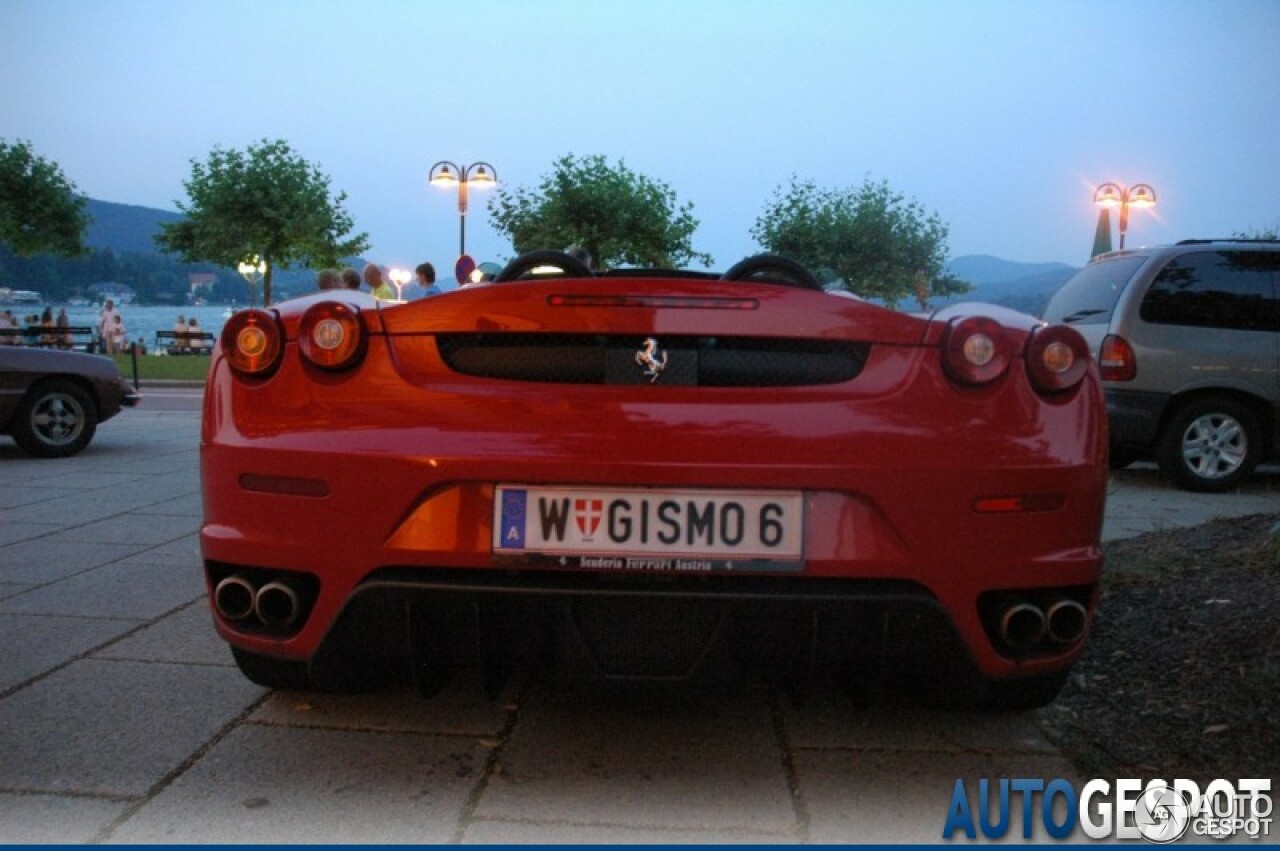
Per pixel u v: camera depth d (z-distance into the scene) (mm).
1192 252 7512
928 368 2410
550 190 31609
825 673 2613
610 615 2299
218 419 2494
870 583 2303
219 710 2875
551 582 2264
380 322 2445
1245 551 4219
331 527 2334
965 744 2689
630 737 2709
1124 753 2637
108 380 9086
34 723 2775
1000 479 2307
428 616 2371
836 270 34469
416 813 2271
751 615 2287
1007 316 2605
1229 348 7336
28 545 5145
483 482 2291
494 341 2426
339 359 2406
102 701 2943
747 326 2387
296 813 2266
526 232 31281
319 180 32250
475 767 2514
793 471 2264
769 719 2842
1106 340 7535
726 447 2279
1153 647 3305
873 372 2408
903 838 2201
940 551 2287
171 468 8117
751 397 2361
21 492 6848
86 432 8969
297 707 2895
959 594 2305
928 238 34531
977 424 2359
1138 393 7367
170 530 5547
